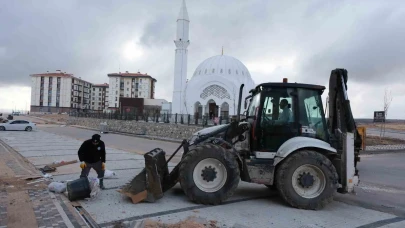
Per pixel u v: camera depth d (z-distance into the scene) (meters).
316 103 7.16
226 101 51.59
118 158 13.67
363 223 5.69
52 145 18.70
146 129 34.16
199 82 53.28
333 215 6.14
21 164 11.16
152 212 5.88
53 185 7.24
